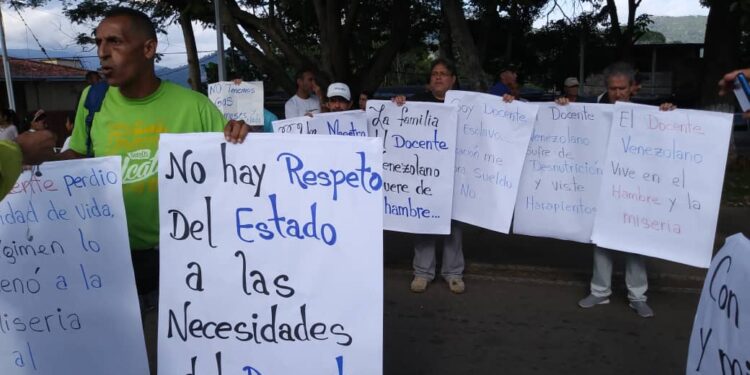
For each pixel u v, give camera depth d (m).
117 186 2.48
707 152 4.18
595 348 4.33
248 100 7.70
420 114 4.94
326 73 13.52
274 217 2.48
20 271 2.56
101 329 2.57
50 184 2.49
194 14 11.77
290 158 2.47
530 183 4.86
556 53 25.75
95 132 2.73
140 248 2.79
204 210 2.49
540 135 4.78
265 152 2.46
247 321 2.52
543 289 5.57
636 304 4.92
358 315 2.49
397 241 7.18
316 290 2.49
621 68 4.70
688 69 33.72
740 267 2.05
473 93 4.86
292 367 2.53
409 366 4.07
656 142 4.32
